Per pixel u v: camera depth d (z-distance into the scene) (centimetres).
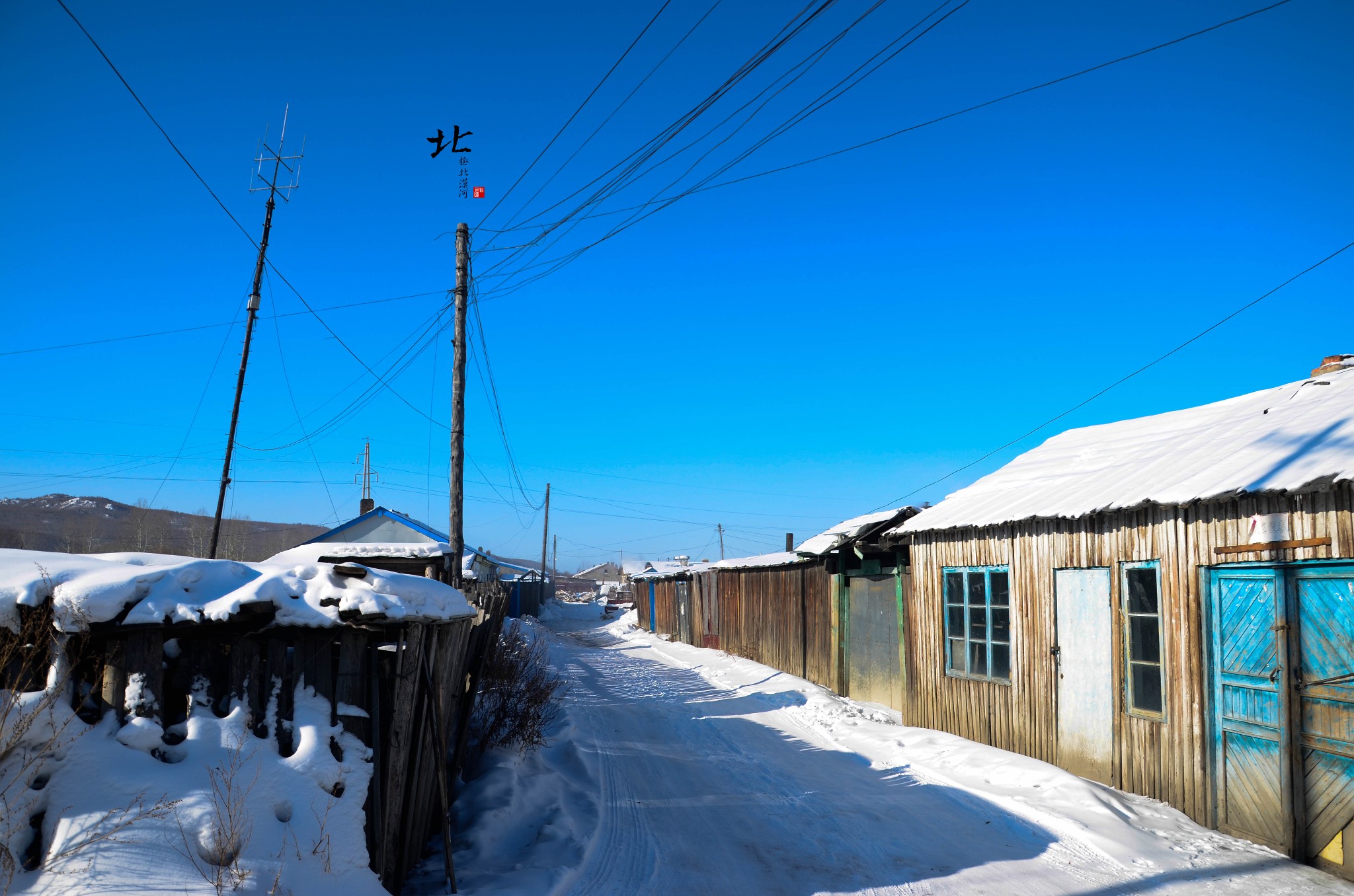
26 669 388
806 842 646
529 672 1091
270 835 380
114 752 377
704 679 1891
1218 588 682
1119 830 646
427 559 913
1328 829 579
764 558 2256
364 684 459
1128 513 775
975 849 625
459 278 1520
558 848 604
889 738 1041
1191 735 695
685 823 700
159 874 336
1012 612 936
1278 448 673
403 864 491
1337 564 585
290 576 454
